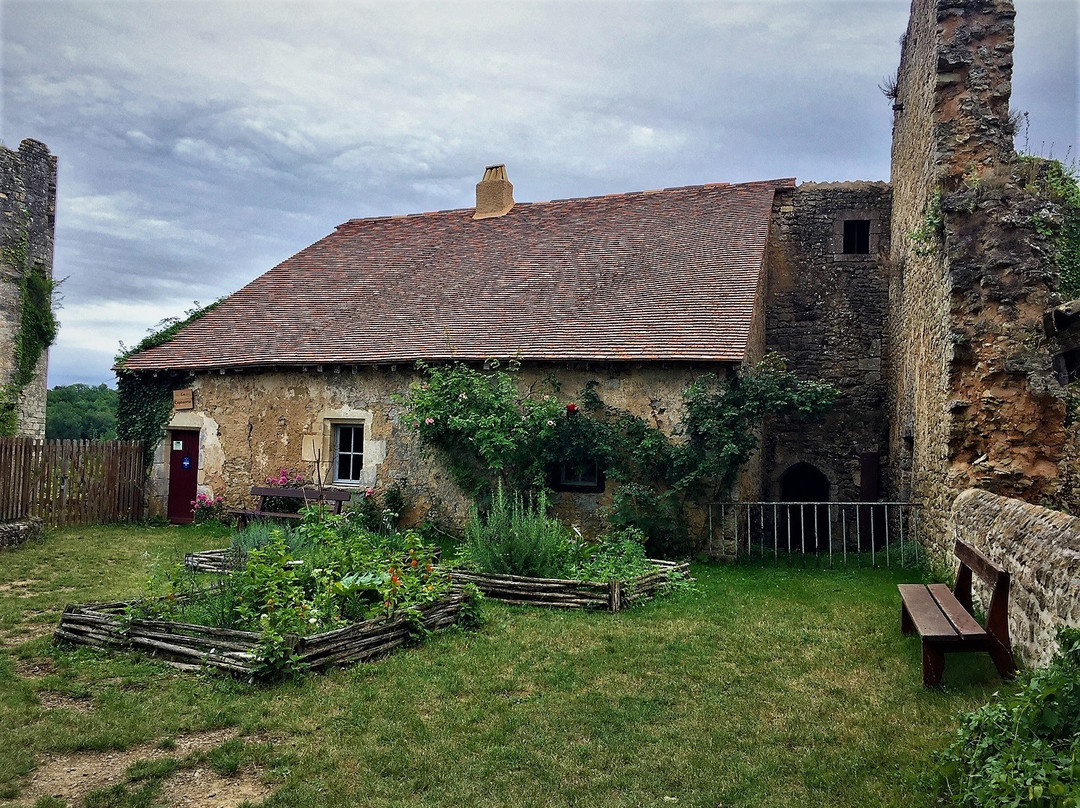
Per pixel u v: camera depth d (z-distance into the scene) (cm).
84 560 1040
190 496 1491
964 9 1004
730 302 1230
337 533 978
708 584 930
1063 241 903
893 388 1486
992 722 372
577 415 1179
